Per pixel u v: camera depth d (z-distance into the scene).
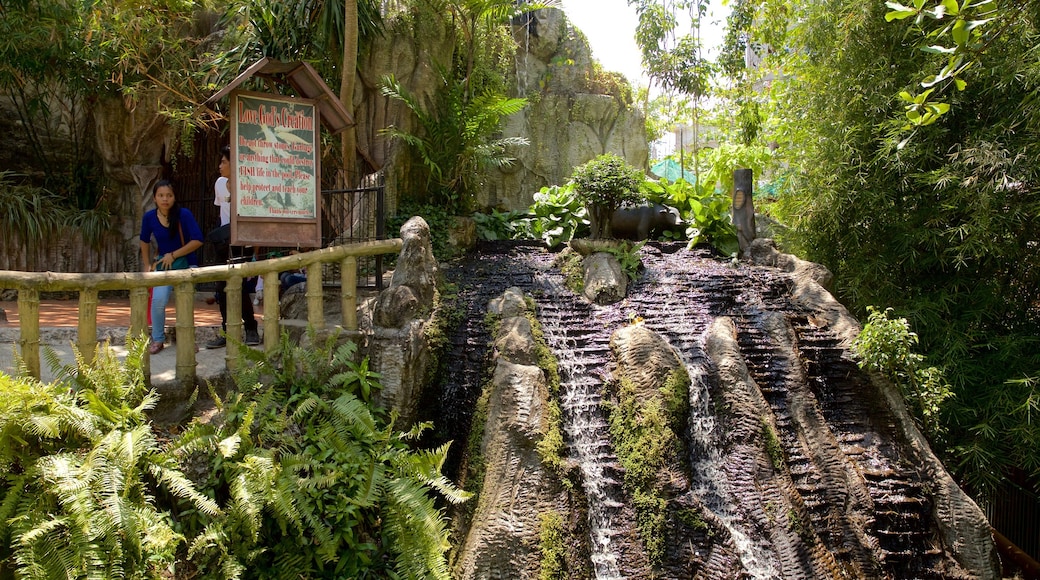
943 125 7.47
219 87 9.44
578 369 6.39
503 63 11.87
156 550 3.74
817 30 8.68
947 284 7.70
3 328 6.30
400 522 4.67
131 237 10.88
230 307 5.25
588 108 13.62
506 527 4.98
